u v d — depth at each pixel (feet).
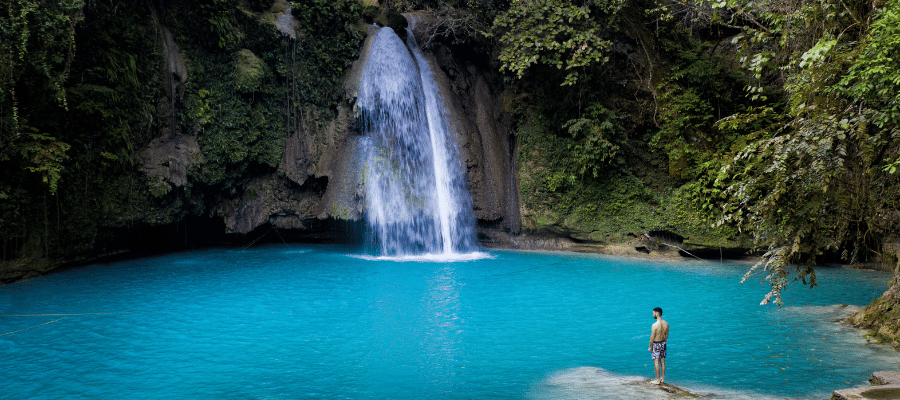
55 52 50.42
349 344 33.09
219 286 50.31
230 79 69.51
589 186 73.10
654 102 71.15
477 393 25.35
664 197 69.87
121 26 59.67
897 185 32.12
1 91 45.98
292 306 42.70
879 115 26.76
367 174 69.62
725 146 66.13
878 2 28.89
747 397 24.36
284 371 28.43
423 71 78.69
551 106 75.61
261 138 73.00
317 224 79.36
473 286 50.78
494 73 81.10
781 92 64.90
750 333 35.04
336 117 75.61
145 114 62.75
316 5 73.87
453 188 75.97
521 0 73.36
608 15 70.95
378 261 65.77
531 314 40.34
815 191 30.86
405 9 84.33
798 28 34.40
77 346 32.60
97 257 63.21
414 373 28.12
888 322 33.94
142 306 42.50
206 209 72.59
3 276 50.57
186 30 67.10
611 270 59.57
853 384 25.88
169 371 28.40
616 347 32.48
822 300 44.32
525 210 76.54
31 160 49.90
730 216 33.04
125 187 60.70
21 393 25.41
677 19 73.36
